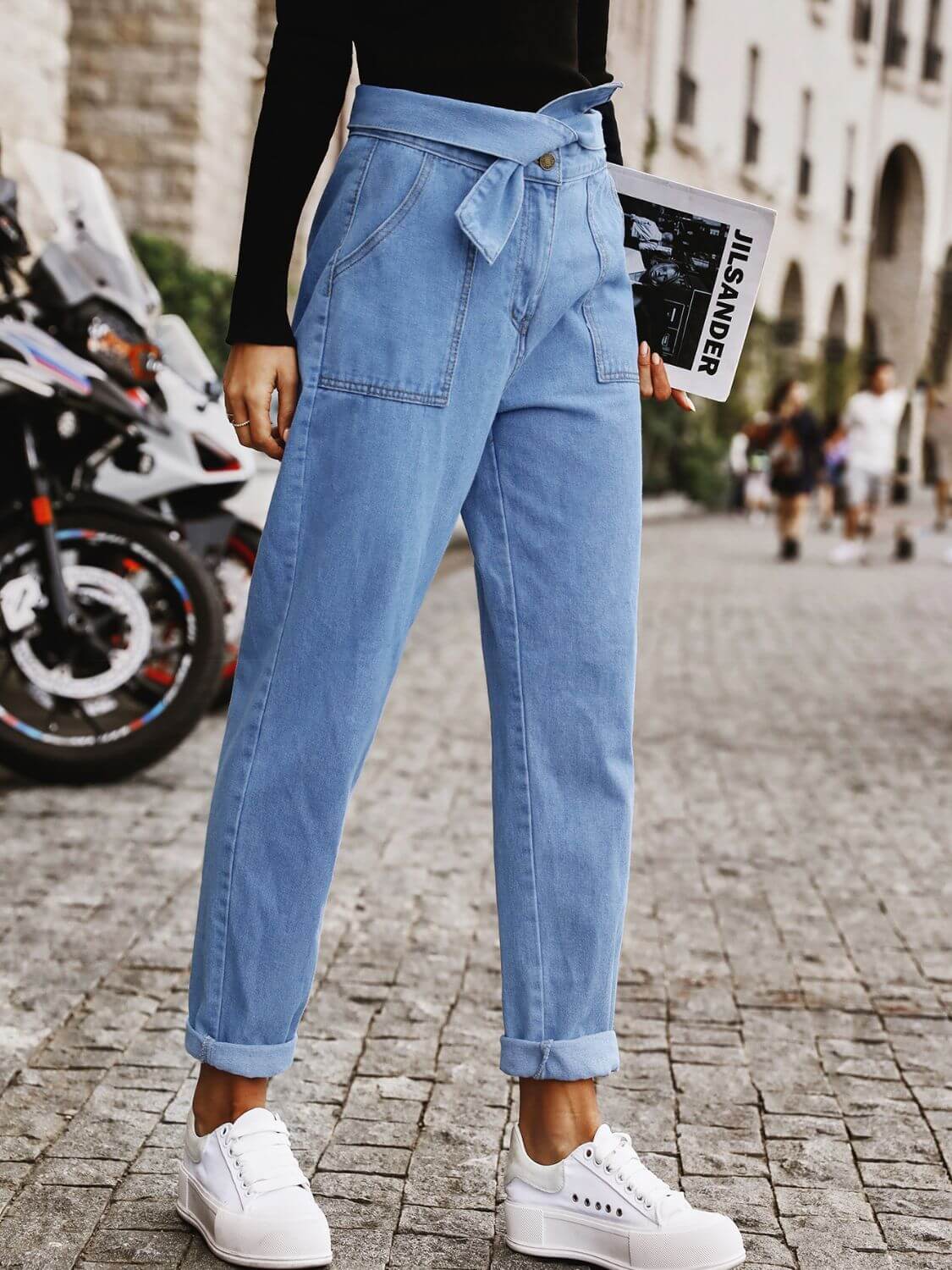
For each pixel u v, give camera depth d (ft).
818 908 12.60
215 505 17.72
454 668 24.38
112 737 15.28
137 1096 8.46
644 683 24.04
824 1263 6.93
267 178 6.28
